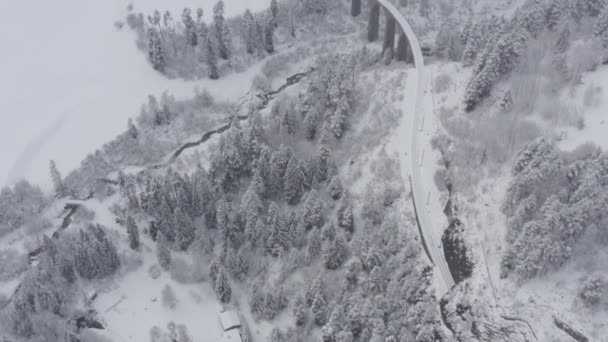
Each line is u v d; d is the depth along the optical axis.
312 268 131.25
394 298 115.06
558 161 112.38
